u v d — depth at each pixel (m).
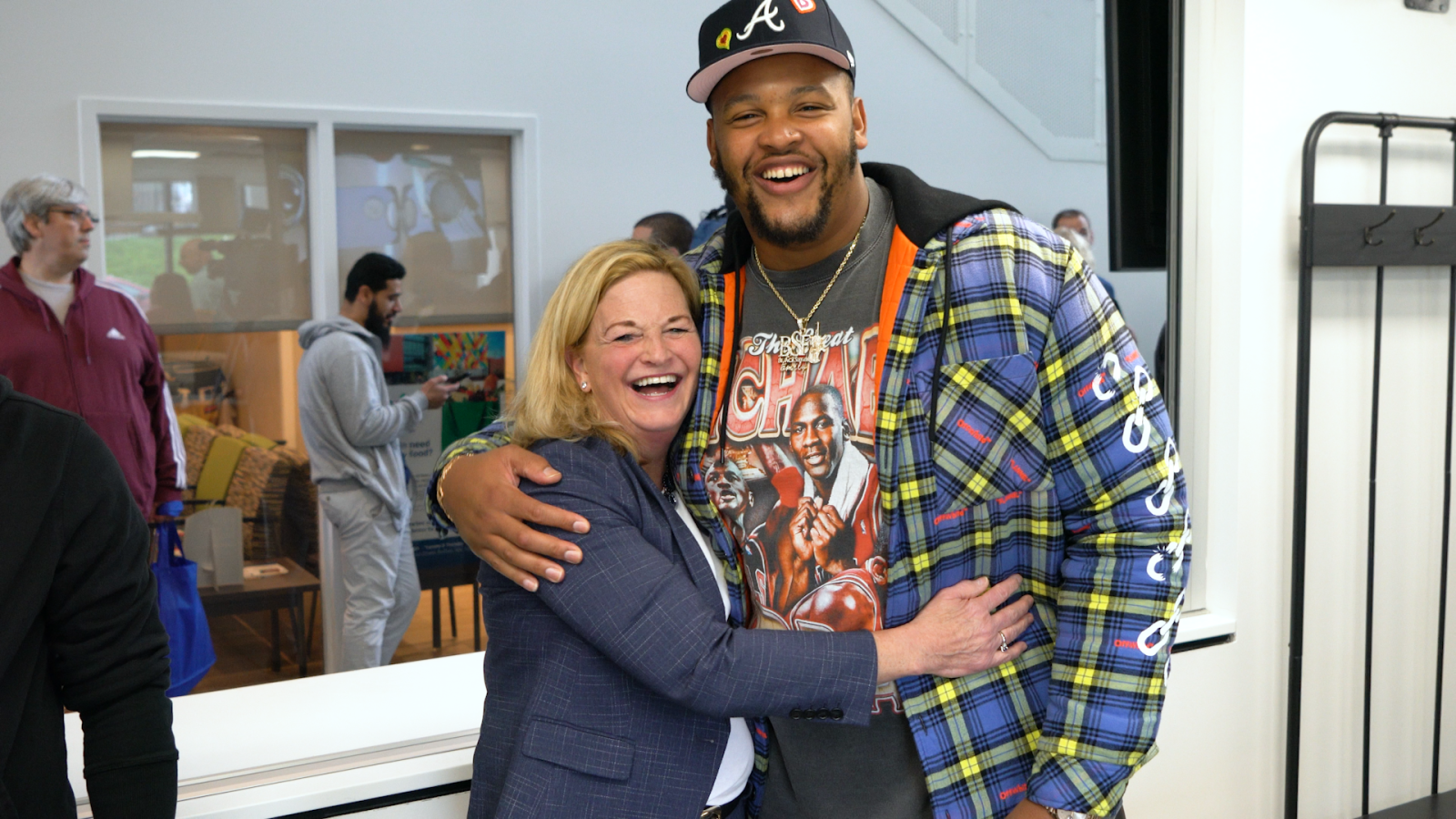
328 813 1.49
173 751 1.09
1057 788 1.22
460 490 1.22
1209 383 2.17
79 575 1.02
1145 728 1.20
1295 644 2.17
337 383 1.62
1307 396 2.12
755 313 1.34
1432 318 2.33
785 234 1.24
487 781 1.23
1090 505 1.25
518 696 1.22
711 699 1.11
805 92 1.19
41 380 1.42
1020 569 1.32
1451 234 2.21
